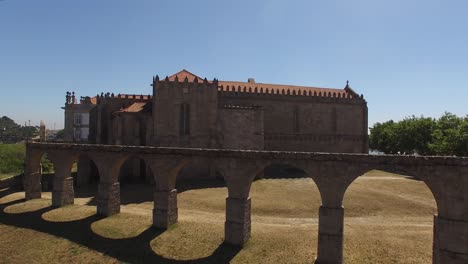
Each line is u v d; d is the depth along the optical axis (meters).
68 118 105.69
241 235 35.47
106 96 79.25
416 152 108.06
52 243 38.69
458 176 28.00
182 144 71.69
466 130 76.00
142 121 73.50
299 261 32.22
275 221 43.50
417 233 38.81
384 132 125.38
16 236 41.41
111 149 44.62
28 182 55.56
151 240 37.66
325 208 31.78
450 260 28.39
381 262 31.58
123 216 45.12
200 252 34.75
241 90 86.38
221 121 74.12
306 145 90.31
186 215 45.62
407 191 61.69
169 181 40.34
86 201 55.12
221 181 69.12
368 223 43.16
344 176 31.28
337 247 31.47
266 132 87.12
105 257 34.88
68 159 50.44
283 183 67.44
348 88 101.44
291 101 89.31
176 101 71.56
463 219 27.94
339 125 94.12
